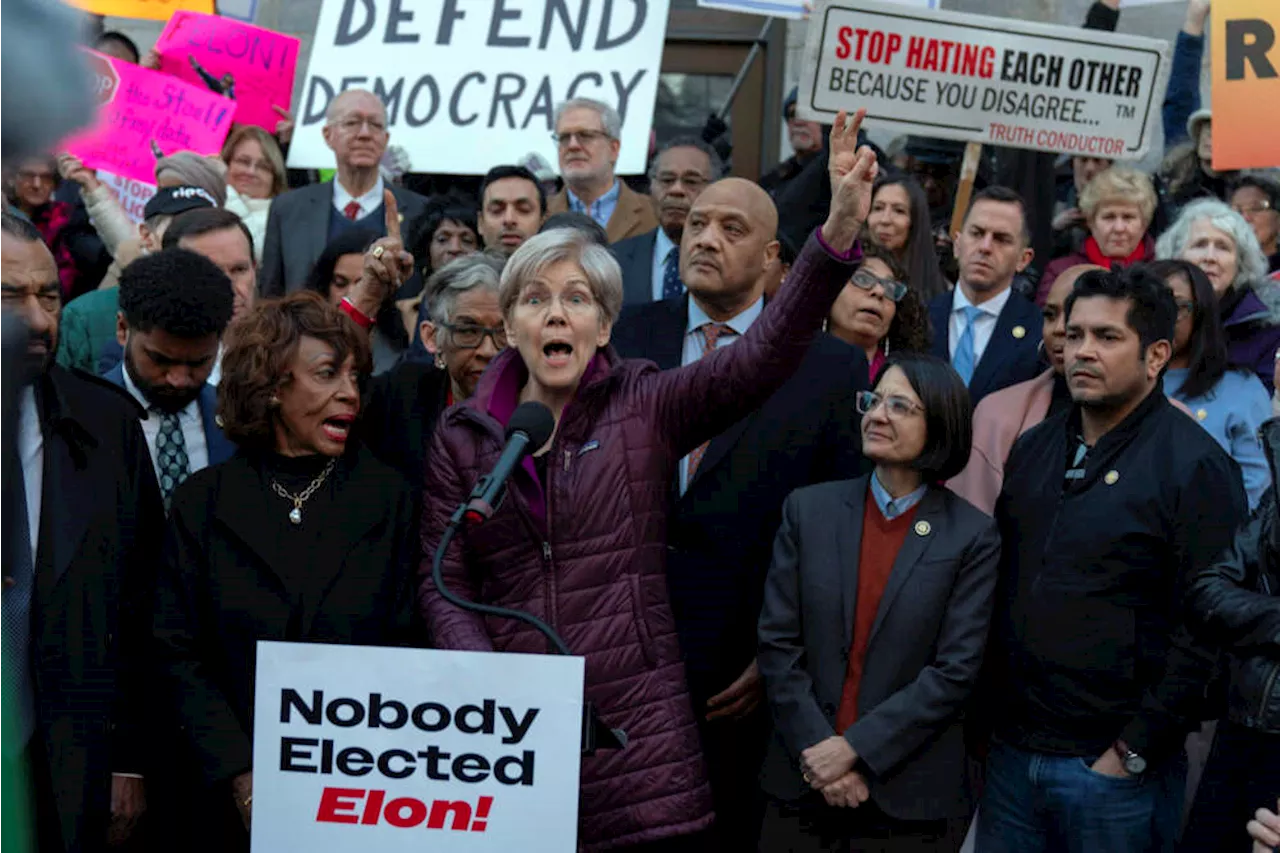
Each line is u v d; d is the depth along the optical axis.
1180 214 4.88
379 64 6.09
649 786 2.86
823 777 3.25
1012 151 6.02
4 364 0.96
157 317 3.43
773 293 4.12
